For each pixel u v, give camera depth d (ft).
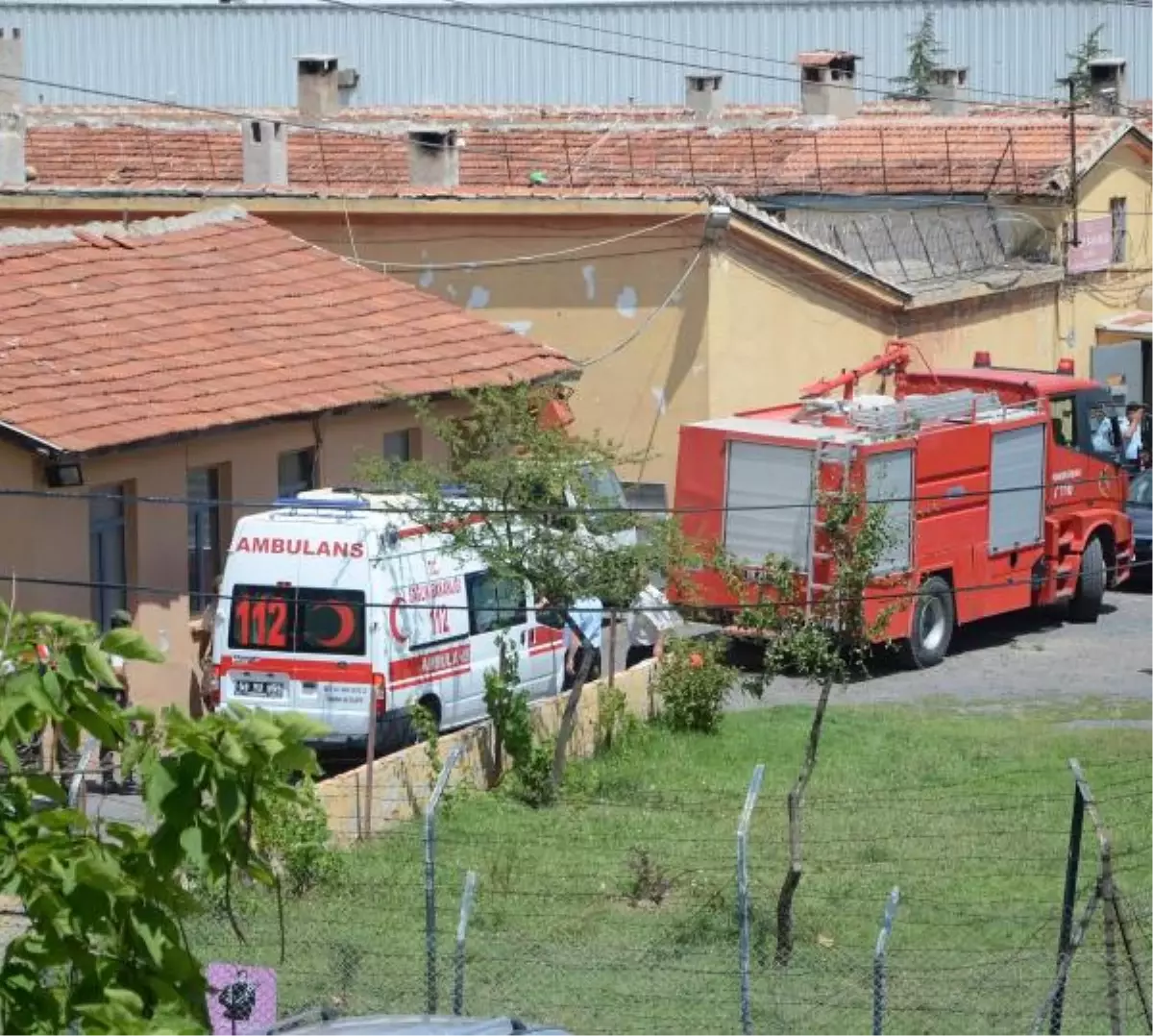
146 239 221.66
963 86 419.95
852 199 303.68
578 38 472.85
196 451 184.14
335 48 475.31
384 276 237.04
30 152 315.17
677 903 136.15
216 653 168.55
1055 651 228.84
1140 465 292.20
